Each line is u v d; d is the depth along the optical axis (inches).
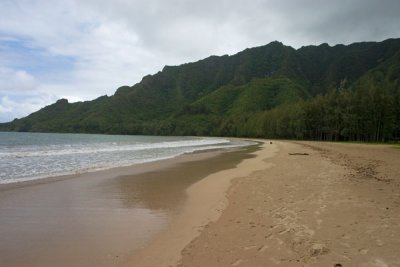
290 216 360.5
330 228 310.3
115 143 2637.8
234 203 449.7
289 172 741.9
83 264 256.2
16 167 883.4
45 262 261.0
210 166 951.0
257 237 299.6
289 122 4018.2
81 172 803.4
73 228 351.6
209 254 266.1
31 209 434.0
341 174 686.5
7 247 293.7
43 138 3444.9
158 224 366.6
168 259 261.4
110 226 359.3
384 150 1625.2
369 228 306.2
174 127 6998.0
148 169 878.4
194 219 384.2
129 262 258.8
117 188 595.8
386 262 230.4
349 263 231.0
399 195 459.5
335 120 3272.6
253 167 895.1
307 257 245.8
